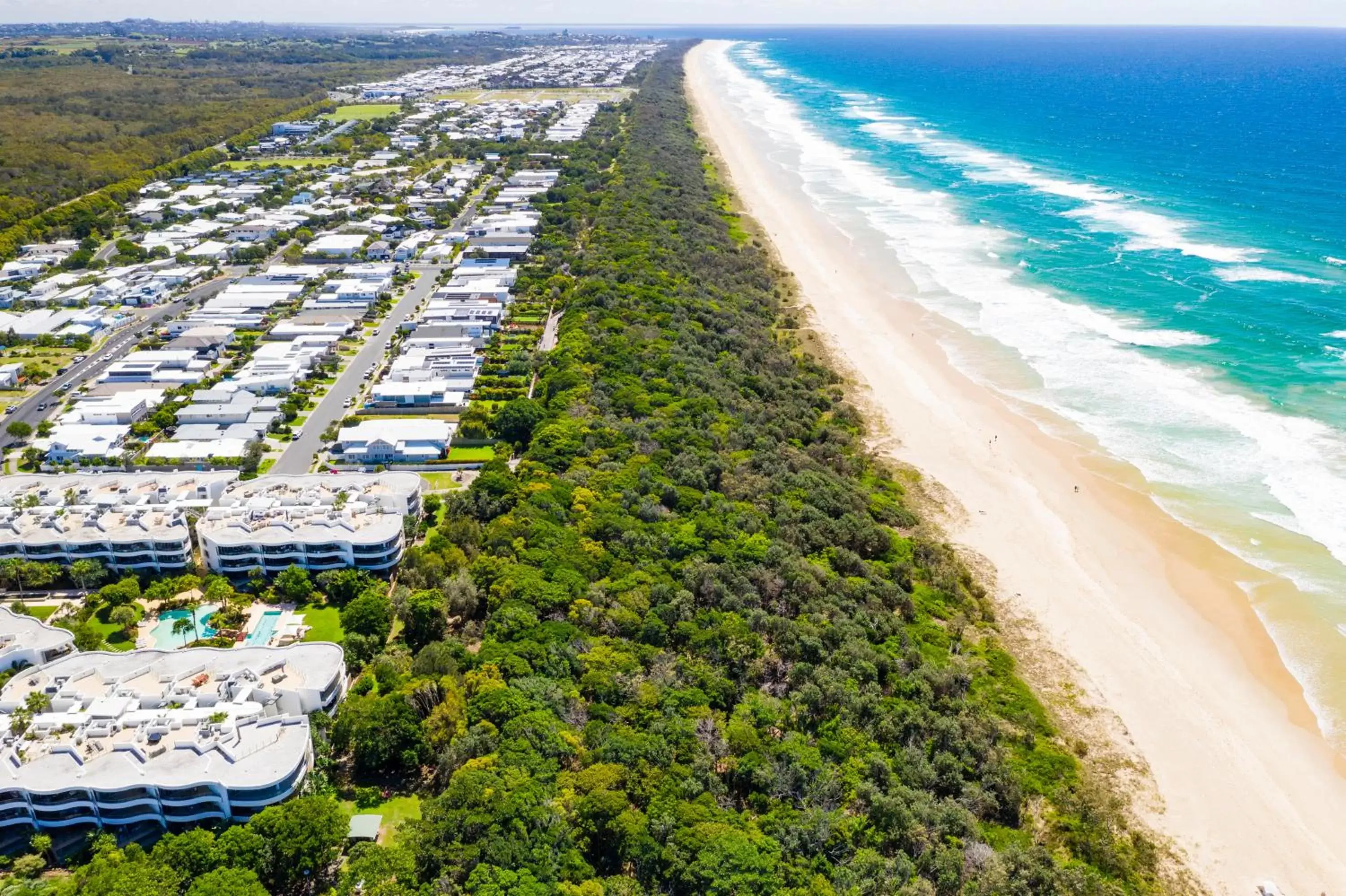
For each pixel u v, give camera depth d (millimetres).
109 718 95312
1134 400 187875
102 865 82938
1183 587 136250
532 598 118438
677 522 139375
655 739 97562
